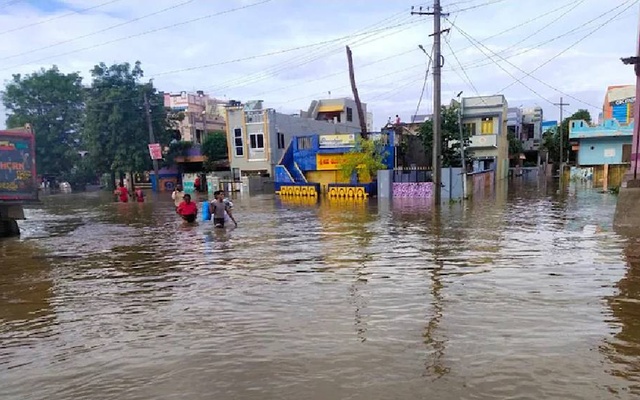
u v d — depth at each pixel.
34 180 16.45
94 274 9.17
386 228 14.31
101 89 43.97
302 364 4.53
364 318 5.85
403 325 5.54
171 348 5.11
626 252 9.48
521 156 54.34
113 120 42.44
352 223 15.90
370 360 4.56
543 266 8.41
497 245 10.70
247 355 4.82
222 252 11.05
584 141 38.03
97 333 5.71
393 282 7.63
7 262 10.81
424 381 4.07
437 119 21.45
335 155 32.53
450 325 5.48
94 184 61.31
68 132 57.75
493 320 5.61
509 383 3.99
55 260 10.88
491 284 7.29
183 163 48.19
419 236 12.48
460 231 13.12
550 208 18.88
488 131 40.66
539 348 4.73
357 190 28.61
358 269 8.70
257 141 39.62
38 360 4.93
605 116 42.34
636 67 13.10
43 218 22.25
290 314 6.14
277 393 3.96
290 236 13.28
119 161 43.41
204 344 5.19
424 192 26.59
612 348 4.69
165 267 9.58
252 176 37.47
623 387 3.89
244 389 4.07
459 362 4.45
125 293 7.60
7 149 15.74
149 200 34.09
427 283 7.48
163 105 45.44
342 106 49.38
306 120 43.53
